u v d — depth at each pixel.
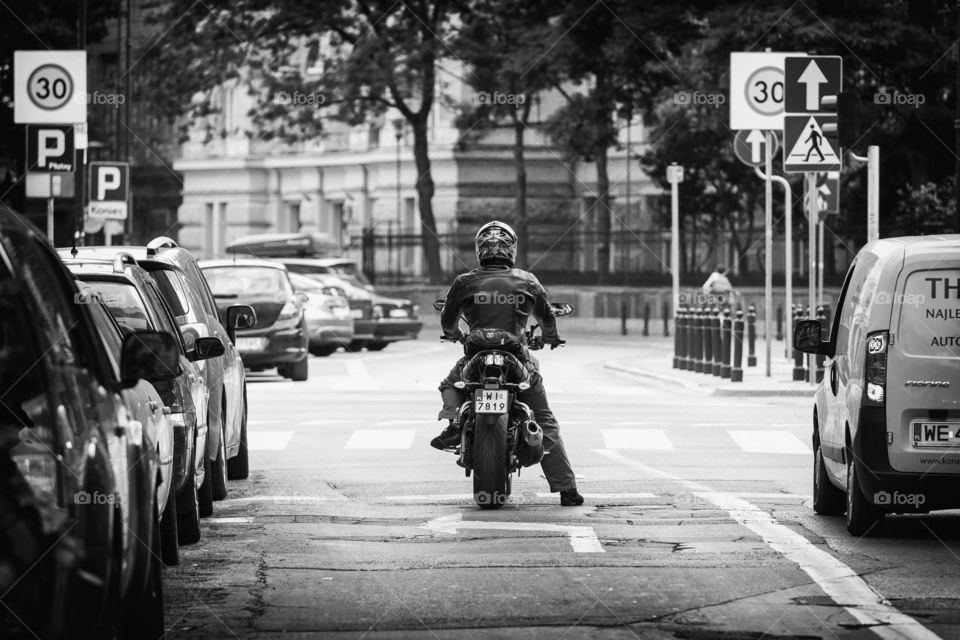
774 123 52.75
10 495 10.99
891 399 21.48
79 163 62.72
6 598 10.78
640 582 18.06
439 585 17.91
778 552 20.27
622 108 99.12
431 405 45.75
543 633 15.39
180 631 15.52
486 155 130.75
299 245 111.06
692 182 101.06
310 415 42.25
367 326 80.50
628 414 42.59
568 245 107.25
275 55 111.50
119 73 104.12
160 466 15.13
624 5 93.75
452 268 117.56
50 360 11.74
